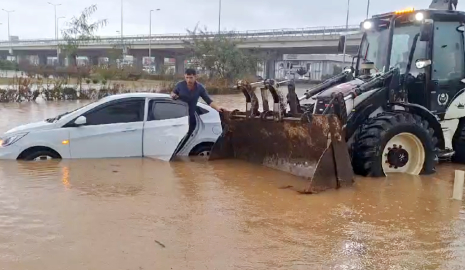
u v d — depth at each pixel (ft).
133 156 26.96
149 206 17.22
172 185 20.66
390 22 26.94
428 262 12.60
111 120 26.55
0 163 24.30
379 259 12.75
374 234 14.74
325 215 16.65
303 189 20.29
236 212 16.74
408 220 16.29
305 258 12.71
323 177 20.18
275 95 24.41
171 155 27.22
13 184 20.01
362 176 23.18
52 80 90.84
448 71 27.02
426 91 26.27
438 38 26.58
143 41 219.61
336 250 13.33
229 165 25.86
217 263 12.25
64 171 22.77
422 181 22.44
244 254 12.89
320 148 21.30
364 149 22.97
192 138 28.53
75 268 11.73
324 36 158.10
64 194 18.61
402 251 13.35
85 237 13.87
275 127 24.27
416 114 24.39
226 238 14.08
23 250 12.79
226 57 132.46
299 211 17.04
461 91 27.35
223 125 27.96
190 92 27.66
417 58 26.23
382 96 24.22
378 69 27.30
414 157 24.21
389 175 23.47
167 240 13.80
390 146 23.75
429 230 15.24
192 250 13.08
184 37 192.54
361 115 23.71
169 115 27.66
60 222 15.17
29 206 16.85
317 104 24.91
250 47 172.76
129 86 100.63
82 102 76.33
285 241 13.96
